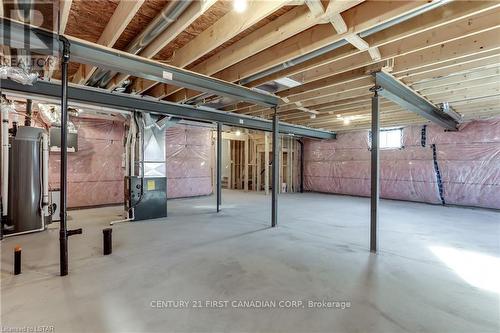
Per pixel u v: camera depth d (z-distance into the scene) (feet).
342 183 30.73
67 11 6.51
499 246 11.67
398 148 26.17
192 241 12.12
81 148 20.77
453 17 7.07
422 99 15.03
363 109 19.27
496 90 14.07
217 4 7.52
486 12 7.55
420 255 10.49
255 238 12.68
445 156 23.27
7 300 6.85
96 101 13.41
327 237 12.92
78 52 8.36
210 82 11.64
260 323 6.02
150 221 16.34
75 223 15.65
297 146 34.58
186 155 27.07
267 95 14.34
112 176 22.30
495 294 7.42
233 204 23.29
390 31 8.27
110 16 7.95
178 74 10.59
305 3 6.94
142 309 6.52
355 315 6.35
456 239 12.73
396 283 8.05
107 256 10.11
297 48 9.31
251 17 7.30
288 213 19.17
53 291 7.34
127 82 13.52
